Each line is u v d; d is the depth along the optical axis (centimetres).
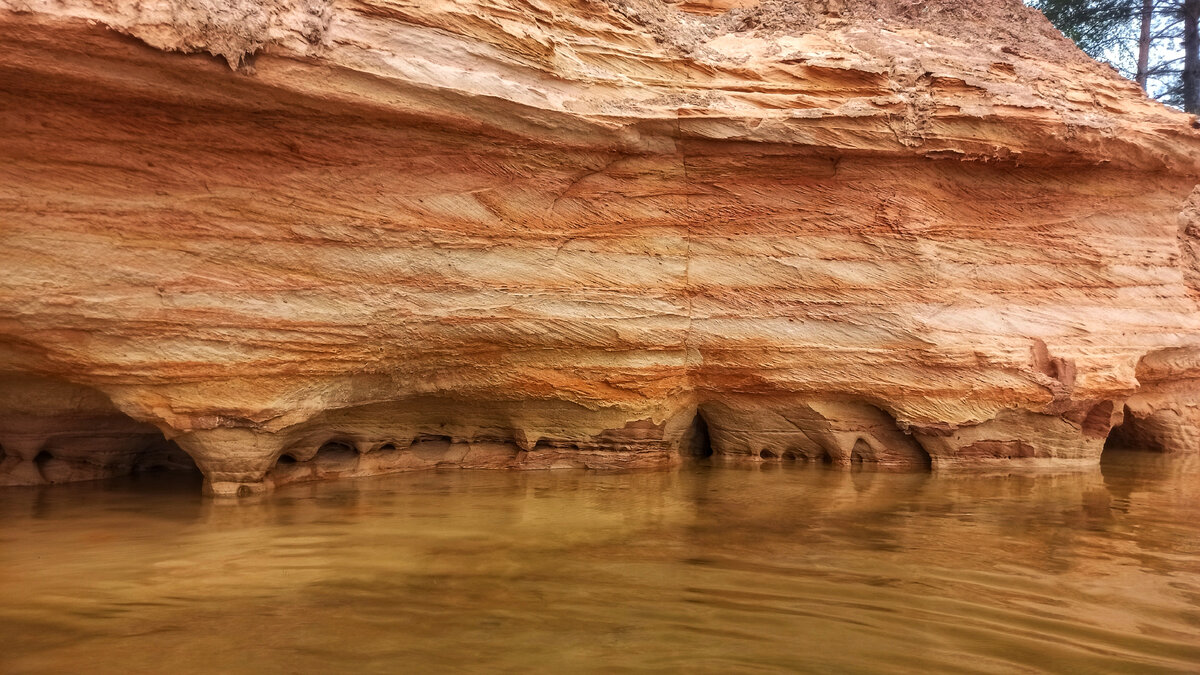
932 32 1048
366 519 645
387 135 705
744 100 869
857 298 917
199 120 623
